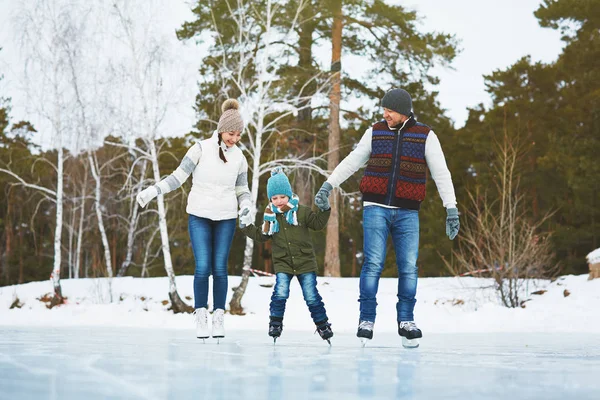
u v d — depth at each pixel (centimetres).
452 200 491
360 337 470
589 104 3359
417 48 2464
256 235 510
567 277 1742
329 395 183
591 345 532
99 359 288
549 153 3419
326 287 1911
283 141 2105
